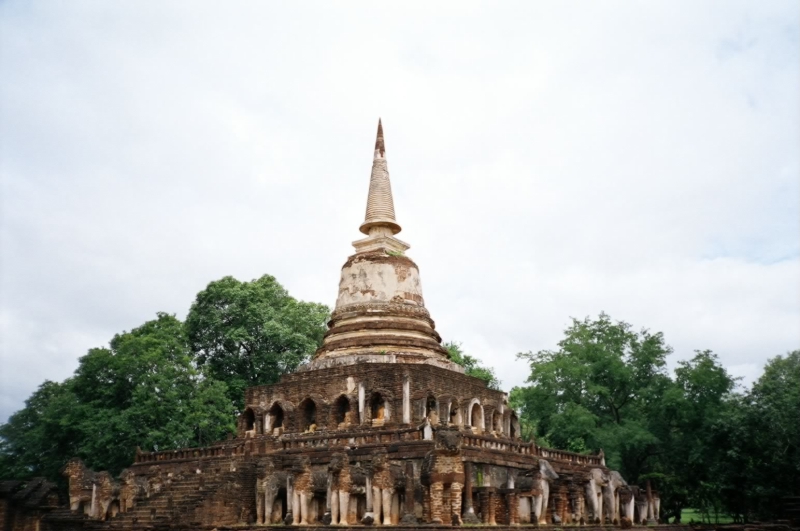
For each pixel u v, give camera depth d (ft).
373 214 170.30
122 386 175.94
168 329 203.31
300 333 225.56
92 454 165.58
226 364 224.12
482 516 106.73
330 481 105.50
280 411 150.10
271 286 237.86
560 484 120.16
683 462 188.03
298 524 106.83
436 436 104.17
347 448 119.14
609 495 130.21
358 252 169.58
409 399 132.67
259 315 224.53
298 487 109.09
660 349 200.75
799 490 160.25
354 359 146.61
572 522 120.98
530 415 206.49
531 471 119.75
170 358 188.44
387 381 135.74
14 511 127.85
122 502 135.85
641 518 137.28
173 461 144.05
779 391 165.17
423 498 105.19
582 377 197.47
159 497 127.24
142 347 181.88
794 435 157.17
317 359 158.10
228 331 222.48
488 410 149.69
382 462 106.63
